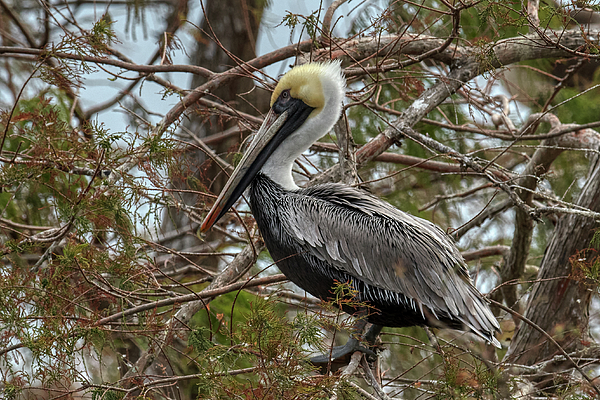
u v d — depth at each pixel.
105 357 10.20
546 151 12.80
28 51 10.77
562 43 12.19
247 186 10.82
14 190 11.20
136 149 9.10
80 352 8.55
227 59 18.86
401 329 12.41
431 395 8.74
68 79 9.64
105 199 8.66
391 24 11.36
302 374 6.77
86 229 8.52
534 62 14.63
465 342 9.56
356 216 9.75
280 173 10.59
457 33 11.24
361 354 9.05
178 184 11.38
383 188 15.97
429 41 12.84
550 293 12.45
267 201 10.32
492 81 13.33
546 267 12.59
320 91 10.66
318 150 14.09
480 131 12.98
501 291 14.23
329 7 11.86
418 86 12.20
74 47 9.38
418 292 9.41
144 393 7.98
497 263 16.27
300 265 9.91
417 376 11.20
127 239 8.84
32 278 8.52
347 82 12.81
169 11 15.71
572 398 8.38
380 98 15.23
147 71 11.65
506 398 7.92
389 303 9.56
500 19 9.66
